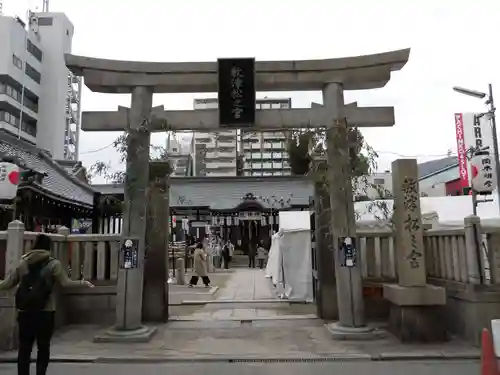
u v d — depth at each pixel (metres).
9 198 8.89
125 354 6.47
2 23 39.69
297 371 5.71
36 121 44.78
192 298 12.53
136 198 7.77
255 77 7.98
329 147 7.98
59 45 46.41
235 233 33.47
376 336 7.28
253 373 5.64
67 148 47.38
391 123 8.06
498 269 6.86
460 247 7.31
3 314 6.75
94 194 18.66
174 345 7.03
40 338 4.89
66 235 8.85
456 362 6.08
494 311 6.70
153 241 9.09
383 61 8.01
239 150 62.44
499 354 4.20
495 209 13.04
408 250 7.20
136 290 7.56
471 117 16.98
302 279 11.80
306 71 8.12
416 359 6.21
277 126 8.05
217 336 7.64
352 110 8.07
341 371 5.71
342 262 7.68
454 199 13.78
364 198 10.04
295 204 28.14
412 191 7.34
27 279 4.94
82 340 7.38
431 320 7.04
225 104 7.95
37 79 44.69
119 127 8.01
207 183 32.19
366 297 8.85
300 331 7.98
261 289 14.82
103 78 8.04
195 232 31.73
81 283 5.21
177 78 8.12
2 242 7.30
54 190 15.13
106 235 8.88
